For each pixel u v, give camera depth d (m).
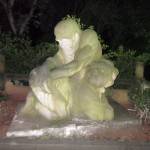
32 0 14.27
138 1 14.37
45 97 5.26
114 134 5.34
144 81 8.32
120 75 9.48
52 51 9.95
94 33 5.39
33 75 5.23
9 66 9.80
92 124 5.22
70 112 5.43
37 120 5.31
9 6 13.85
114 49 15.27
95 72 5.25
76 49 5.38
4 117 6.12
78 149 4.84
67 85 5.41
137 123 5.60
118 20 14.88
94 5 14.70
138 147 4.91
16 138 4.92
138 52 14.47
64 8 15.81
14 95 8.19
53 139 4.95
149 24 13.98
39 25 15.84
